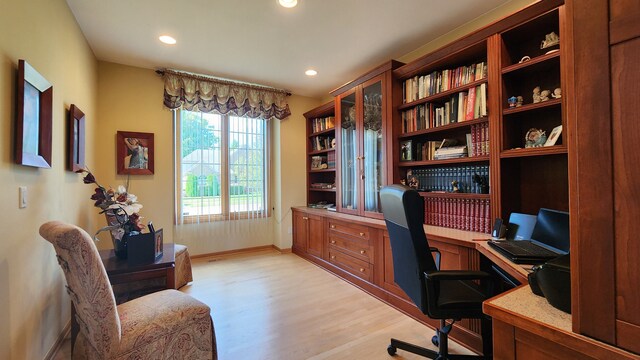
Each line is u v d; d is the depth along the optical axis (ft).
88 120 8.96
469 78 7.25
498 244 5.24
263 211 14.30
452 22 7.89
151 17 7.57
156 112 11.29
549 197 6.31
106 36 8.56
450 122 7.67
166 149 11.51
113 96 10.53
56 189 6.08
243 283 9.82
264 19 7.70
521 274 3.87
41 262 5.27
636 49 1.87
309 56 10.06
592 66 2.08
